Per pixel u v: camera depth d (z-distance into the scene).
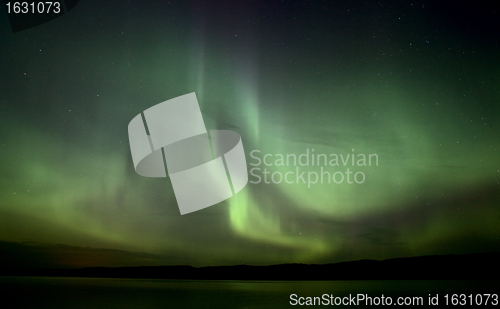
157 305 7.60
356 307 8.16
